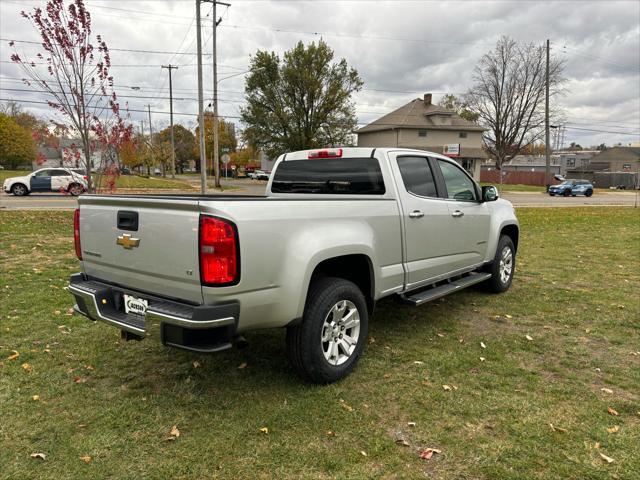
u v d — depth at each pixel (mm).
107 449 2691
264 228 2941
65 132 10672
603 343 4426
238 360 3934
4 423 2928
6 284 5961
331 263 3688
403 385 3518
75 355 3955
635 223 15391
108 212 3303
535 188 50188
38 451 2658
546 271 7602
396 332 4684
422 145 49000
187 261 2820
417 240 4324
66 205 17344
